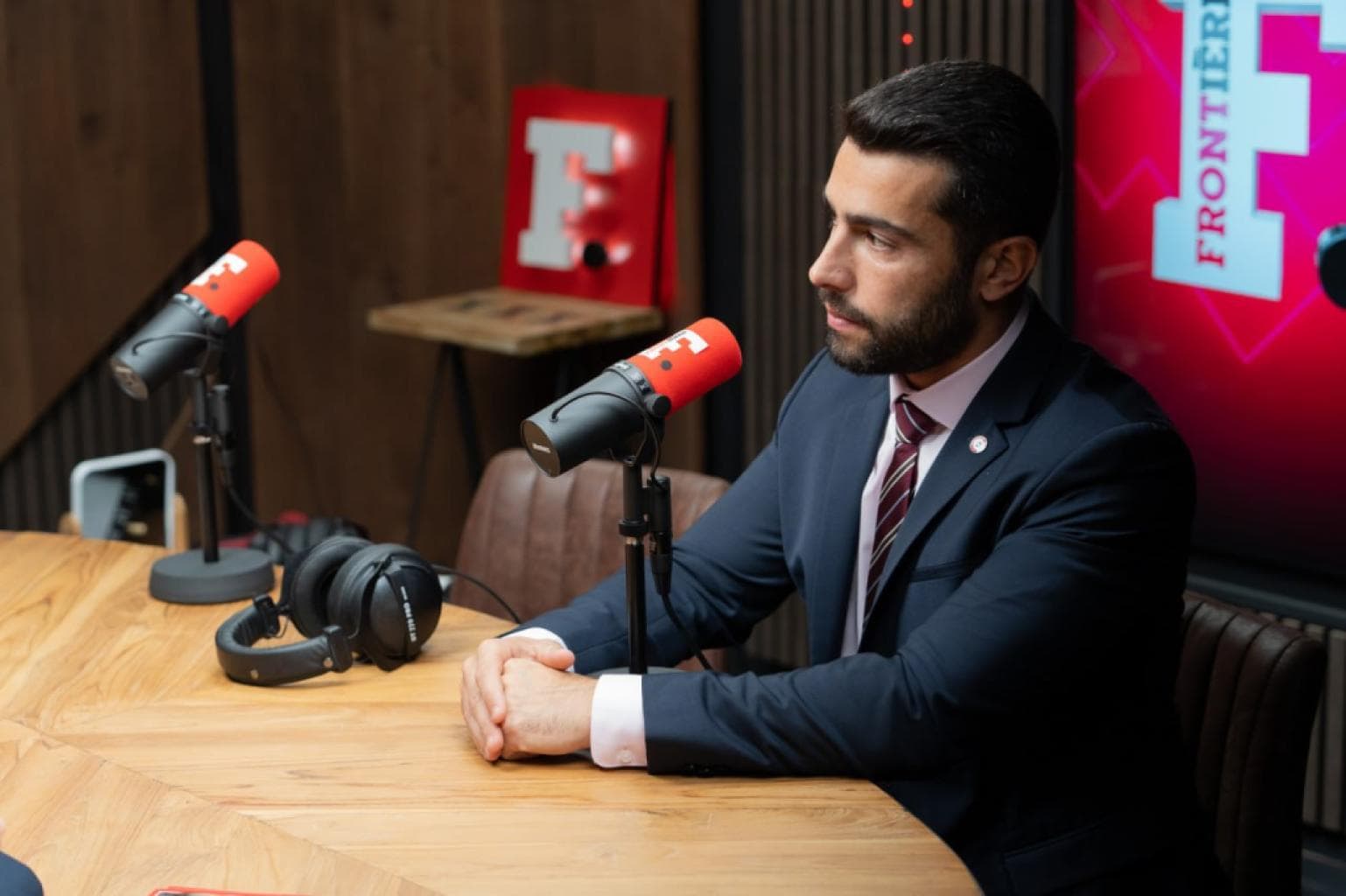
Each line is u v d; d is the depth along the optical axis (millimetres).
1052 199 1810
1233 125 3068
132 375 2170
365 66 4531
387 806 1665
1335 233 2955
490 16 4297
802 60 3766
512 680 1788
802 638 4008
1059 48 3316
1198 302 3191
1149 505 1760
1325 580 3115
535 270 4305
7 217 4445
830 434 2025
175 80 4613
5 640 2131
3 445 4566
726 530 2105
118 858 1558
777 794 1693
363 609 1979
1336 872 3152
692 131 4000
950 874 1527
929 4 3547
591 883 1509
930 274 1764
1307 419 3068
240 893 1487
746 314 4023
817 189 3799
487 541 2703
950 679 1708
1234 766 2023
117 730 1854
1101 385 1844
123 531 2984
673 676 1771
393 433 4738
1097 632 1735
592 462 2643
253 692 1965
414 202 4547
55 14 4414
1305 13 2928
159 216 4656
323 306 4742
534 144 4234
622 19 4078
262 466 4887
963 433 1849
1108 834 1800
